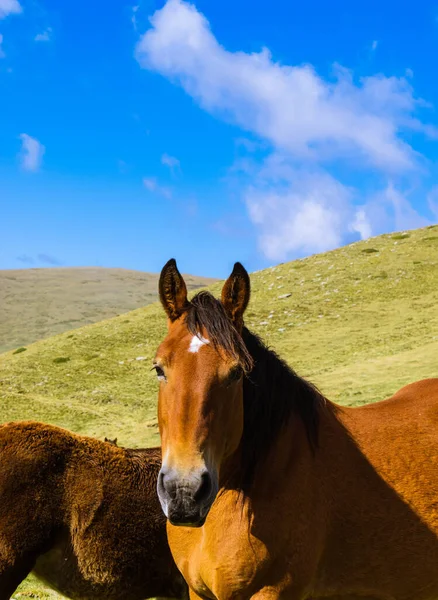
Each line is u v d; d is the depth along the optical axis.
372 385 19.22
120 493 5.73
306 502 3.79
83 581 5.69
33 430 5.63
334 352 25.52
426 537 3.95
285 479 3.79
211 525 3.85
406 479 4.03
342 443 4.06
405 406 4.63
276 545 3.69
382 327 28.22
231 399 3.59
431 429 4.34
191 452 3.36
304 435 3.96
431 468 4.11
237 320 3.82
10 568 5.30
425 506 3.98
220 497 3.86
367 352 24.69
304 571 3.75
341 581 3.94
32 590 7.45
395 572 3.94
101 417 21.77
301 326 30.09
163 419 3.61
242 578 3.70
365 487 3.95
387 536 3.91
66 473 5.60
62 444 5.68
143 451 6.22
